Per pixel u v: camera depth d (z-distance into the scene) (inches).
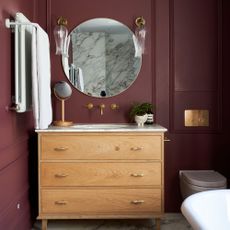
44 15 109.7
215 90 111.0
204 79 111.0
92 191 90.9
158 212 91.4
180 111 111.4
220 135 111.8
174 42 110.6
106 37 111.5
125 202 91.2
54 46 110.4
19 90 76.2
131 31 111.2
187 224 100.7
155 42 110.8
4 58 71.0
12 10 77.8
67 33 110.6
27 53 84.2
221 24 110.3
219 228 57.7
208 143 112.0
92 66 111.8
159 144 91.2
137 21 110.3
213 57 110.9
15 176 82.0
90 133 90.1
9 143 75.5
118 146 90.7
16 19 75.3
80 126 104.0
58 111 111.0
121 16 111.0
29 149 97.7
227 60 110.7
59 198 90.7
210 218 57.2
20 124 86.7
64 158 90.2
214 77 111.0
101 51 111.7
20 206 87.0
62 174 90.1
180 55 110.8
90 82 112.0
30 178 98.8
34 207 103.7
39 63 83.1
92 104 111.4
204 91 111.2
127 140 90.8
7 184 74.7
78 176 90.4
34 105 84.2
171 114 111.4
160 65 111.2
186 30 110.7
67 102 111.4
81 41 111.3
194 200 56.5
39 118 85.4
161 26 110.7
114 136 90.7
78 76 111.5
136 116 102.9
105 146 90.5
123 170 90.8
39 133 89.7
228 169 111.3
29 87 87.0
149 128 92.0
